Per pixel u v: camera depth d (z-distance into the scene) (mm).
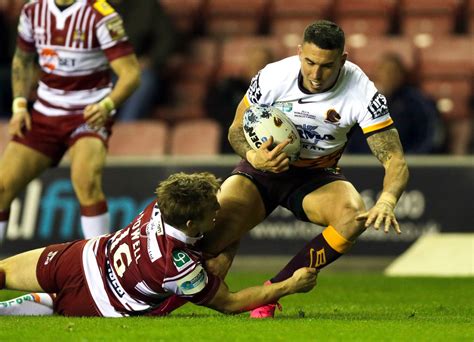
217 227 25016
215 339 19875
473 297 32000
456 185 44625
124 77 30797
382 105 24328
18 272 24172
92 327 21453
